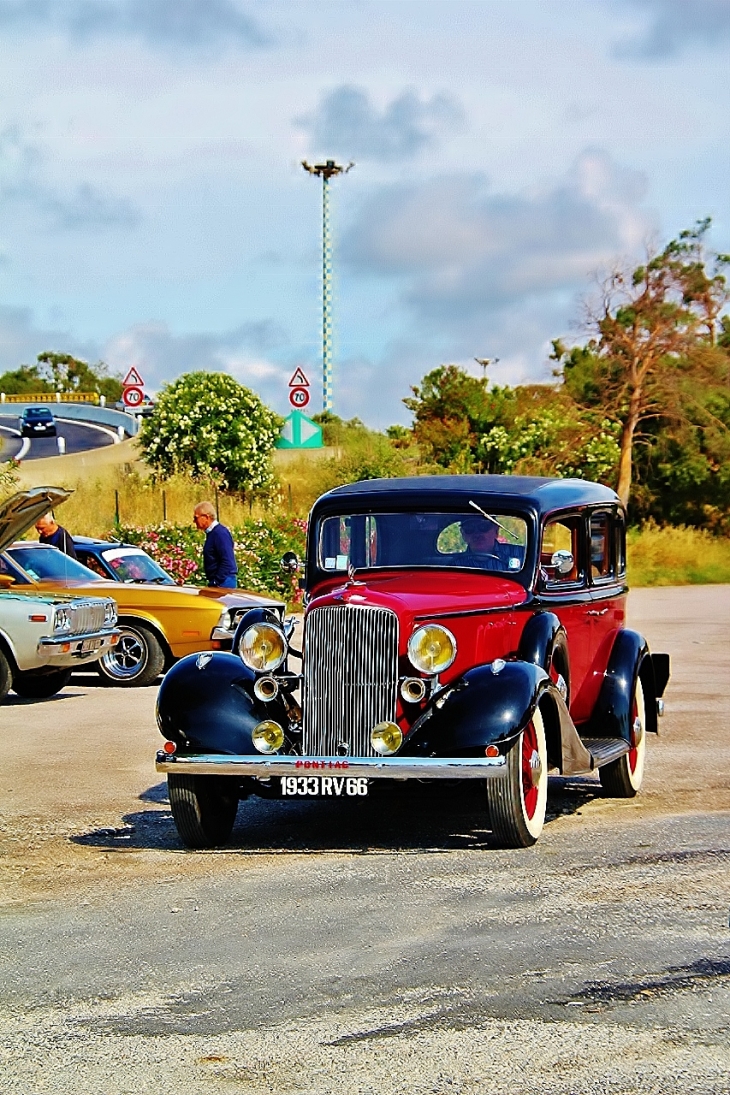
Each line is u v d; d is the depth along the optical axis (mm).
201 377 41844
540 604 10188
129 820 10461
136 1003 6305
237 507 37344
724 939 7035
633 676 11227
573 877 8398
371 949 7008
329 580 10719
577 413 44750
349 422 56781
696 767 12391
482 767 8828
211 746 9234
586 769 9977
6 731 14938
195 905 7977
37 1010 6258
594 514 11391
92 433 75812
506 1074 5379
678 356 45906
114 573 20266
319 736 9320
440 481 10906
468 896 8008
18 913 7914
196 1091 5324
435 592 9805
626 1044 5648
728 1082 5277
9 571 18812
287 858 9156
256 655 9609
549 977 6488
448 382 45344
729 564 42062
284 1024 5973
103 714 16141
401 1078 5375
